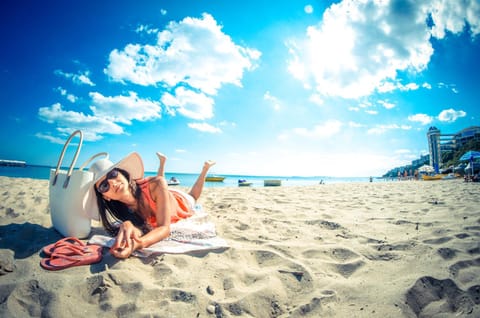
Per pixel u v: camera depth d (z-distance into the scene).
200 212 3.31
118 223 2.72
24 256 1.98
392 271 1.91
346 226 3.19
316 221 3.45
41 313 1.38
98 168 2.48
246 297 1.55
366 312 1.44
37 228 2.74
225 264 1.98
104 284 1.60
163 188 2.35
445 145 75.50
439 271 1.85
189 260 2.03
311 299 1.56
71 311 1.39
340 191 9.22
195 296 1.55
